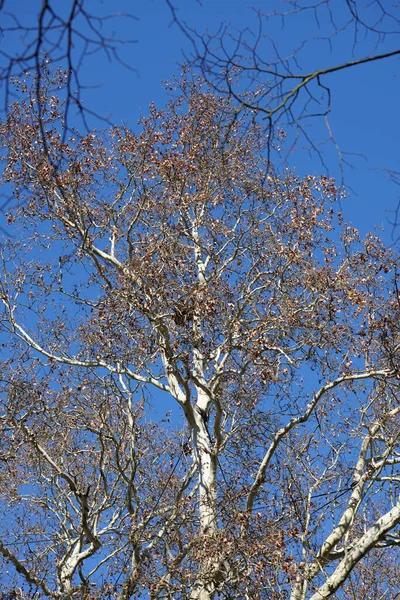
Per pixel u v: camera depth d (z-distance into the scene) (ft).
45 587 42.75
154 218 60.13
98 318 54.08
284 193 58.90
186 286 51.93
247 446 52.49
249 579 40.40
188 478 50.70
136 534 42.11
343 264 53.62
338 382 46.16
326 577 39.42
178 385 54.70
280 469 46.93
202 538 41.93
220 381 53.26
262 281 57.82
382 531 39.11
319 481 44.14
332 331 51.08
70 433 55.26
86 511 43.14
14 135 57.47
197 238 59.93
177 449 56.39
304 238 55.52
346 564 39.06
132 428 48.03
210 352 51.52
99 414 47.42
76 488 44.14
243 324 51.03
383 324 47.88
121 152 61.31
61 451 51.85
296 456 46.93
